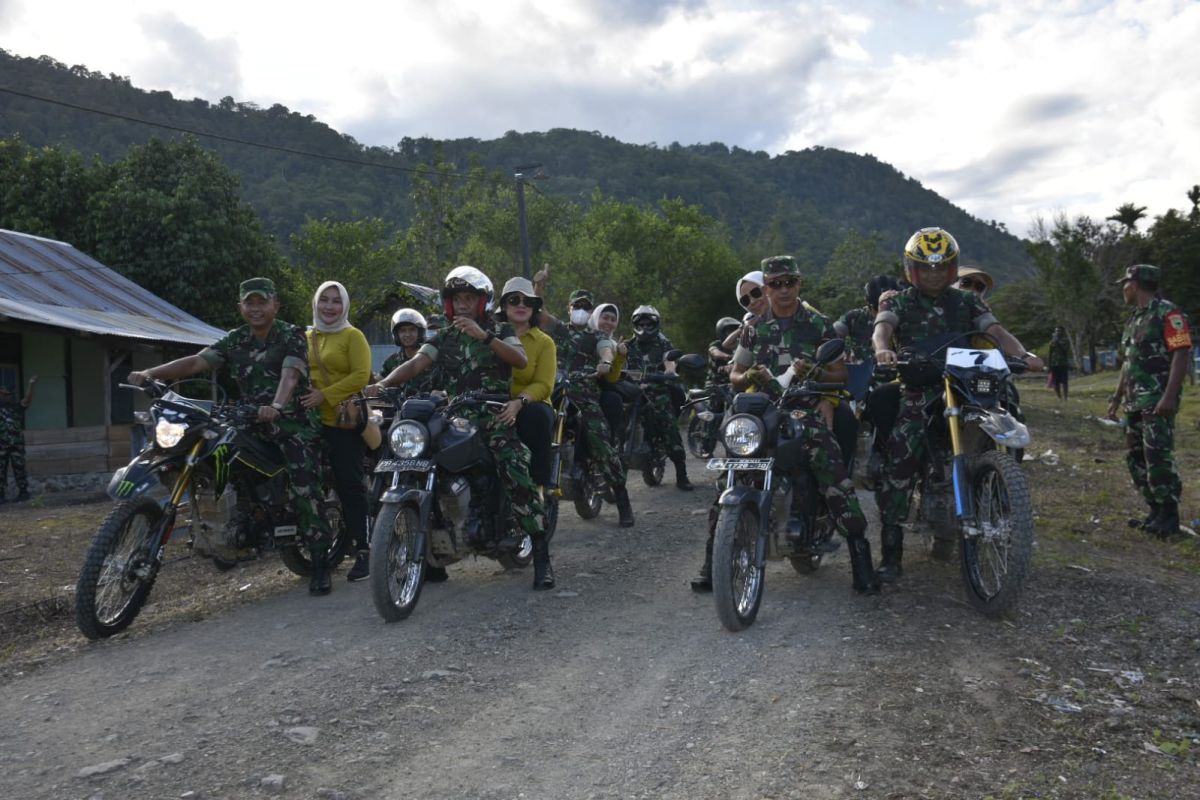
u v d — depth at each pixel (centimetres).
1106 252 5053
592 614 520
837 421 555
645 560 657
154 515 529
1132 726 358
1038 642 452
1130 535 726
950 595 530
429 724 370
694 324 4262
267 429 566
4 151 2689
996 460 481
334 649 464
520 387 609
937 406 532
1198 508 859
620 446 942
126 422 1927
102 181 2675
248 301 564
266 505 564
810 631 473
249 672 435
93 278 2011
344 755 343
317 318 609
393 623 506
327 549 587
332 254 3984
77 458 1457
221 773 329
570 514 855
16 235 2072
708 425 1159
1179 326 717
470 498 554
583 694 401
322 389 596
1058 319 5184
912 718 361
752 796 306
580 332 833
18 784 325
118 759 342
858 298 6619
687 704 387
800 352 547
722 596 462
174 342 1630
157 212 2567
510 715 379
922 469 557
